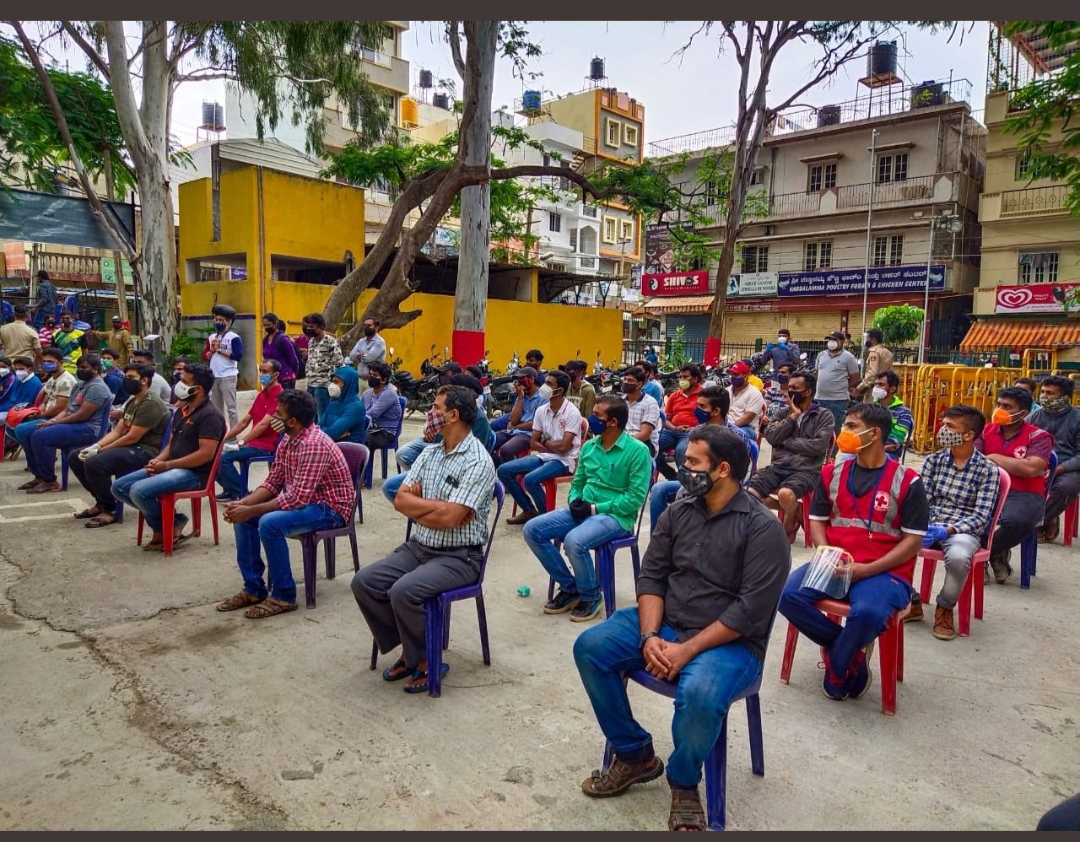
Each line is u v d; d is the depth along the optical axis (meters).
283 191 16.03
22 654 4.03
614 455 4.83
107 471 6.33
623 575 5.65
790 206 30.78
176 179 25.28
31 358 9.86
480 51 12.20
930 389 11.12
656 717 3.54
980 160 29.00
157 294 13.70
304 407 4.55
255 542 4.67
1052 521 6.79
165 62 13.46
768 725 3.47
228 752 3.14
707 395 5.66
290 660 4.02
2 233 14.43
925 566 4.88
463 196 13.26
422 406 12.63
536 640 4.36
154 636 4.29
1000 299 24.94
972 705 3.69
